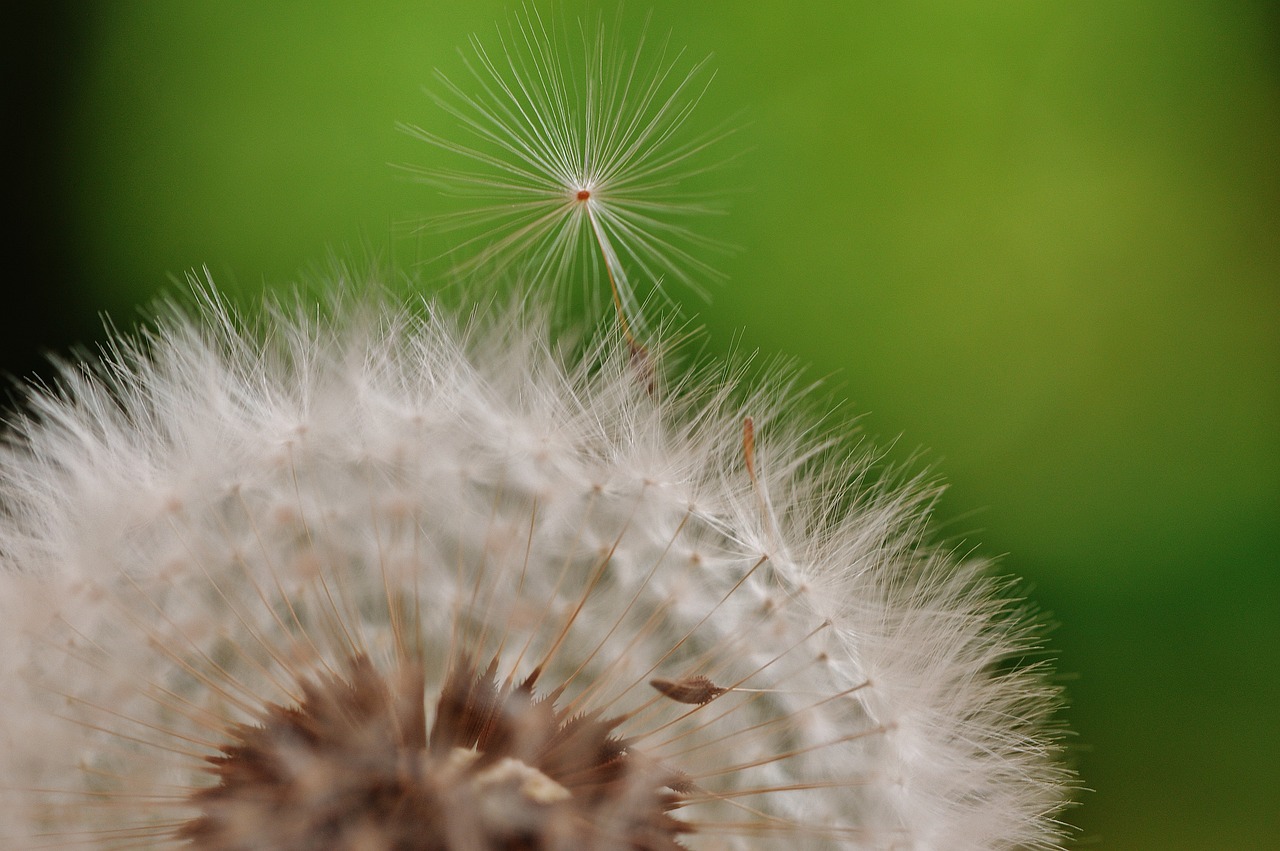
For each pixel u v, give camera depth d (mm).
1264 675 161
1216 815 160
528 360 132
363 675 128
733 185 163
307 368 132
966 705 131
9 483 130
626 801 126
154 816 126
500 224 143
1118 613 164
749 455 132
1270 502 164
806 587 130
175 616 129
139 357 132
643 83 160
